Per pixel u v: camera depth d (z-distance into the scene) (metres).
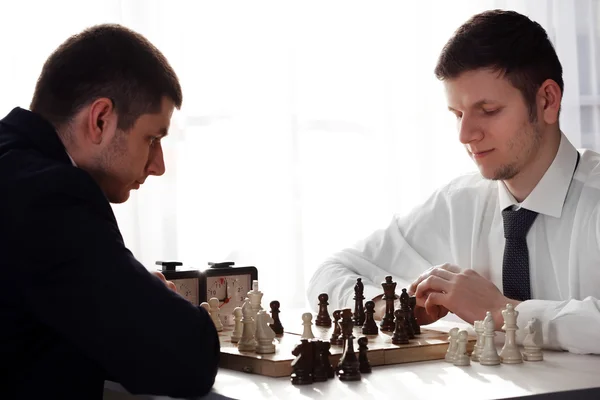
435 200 1.92
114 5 2.77
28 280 1.06
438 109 3.17
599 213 1.55
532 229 1.64
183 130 2.86
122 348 1.06
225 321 1.70
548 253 1.63
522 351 1.37
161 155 1.31
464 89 1.53
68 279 1.06
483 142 1.55
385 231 1.96
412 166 3.16
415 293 1.57
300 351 1.16
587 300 1.39
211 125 2.90
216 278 1.69
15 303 1.09
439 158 3.18
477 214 1.80
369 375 1.21
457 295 1.49
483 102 1.52
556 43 3.29
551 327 1.38
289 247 2.98
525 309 1.43
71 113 1.19
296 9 2.99
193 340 1.09
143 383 1.08
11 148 1.15
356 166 3.09
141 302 1.07
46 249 1.06
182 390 1.09
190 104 2.87
